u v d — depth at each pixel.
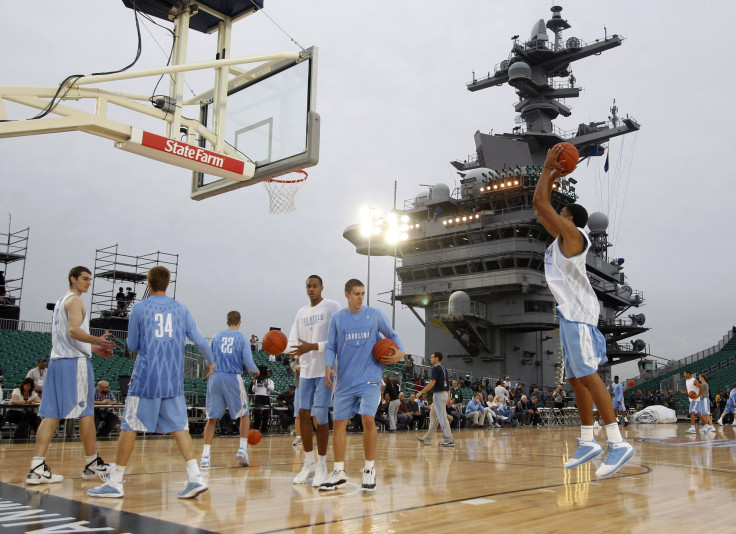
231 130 11.18
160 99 9.88
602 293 48.50
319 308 6.13
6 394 15.89
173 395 4.96
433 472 6.93
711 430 17.80
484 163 45.03
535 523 3.87
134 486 5.53
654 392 40.69
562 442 13.23
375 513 4.21
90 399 5.91
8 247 29.11
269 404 16.44
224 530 3.60
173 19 10.85
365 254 46.66
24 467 6.80
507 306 41.19
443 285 42.44
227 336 7.71
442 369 12.09
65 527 3.59
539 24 45.09
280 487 5.60
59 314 5.77
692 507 4.55
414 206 45.38
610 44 42.62
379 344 5.45
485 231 40.91
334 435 5.50
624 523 3.89
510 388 30.27
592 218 49.88
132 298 30.66
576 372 5.07
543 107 44.94
